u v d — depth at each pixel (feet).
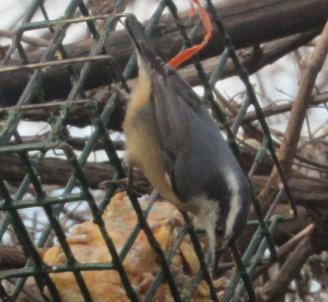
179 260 14.30
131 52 19.34
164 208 15.02
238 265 14.84
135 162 15.98
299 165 21.22
